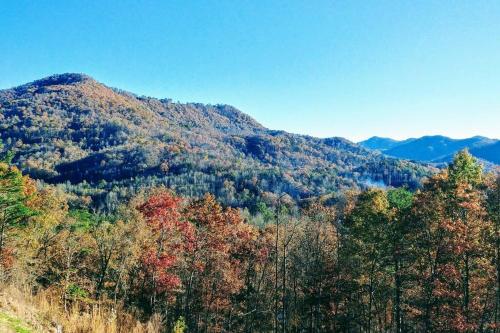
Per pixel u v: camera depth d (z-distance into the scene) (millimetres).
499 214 27172
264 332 44125
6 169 35906
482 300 29250
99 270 37219
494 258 27391
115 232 37406
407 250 31750
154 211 33250
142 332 18531
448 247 27156
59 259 35375
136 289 37250
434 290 27312
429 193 31609
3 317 11578
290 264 44969
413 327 36938
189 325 36500
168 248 35469
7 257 31750
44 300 15695
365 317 38406
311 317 40094
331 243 44188
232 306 40719
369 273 36406
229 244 38625
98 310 17875
